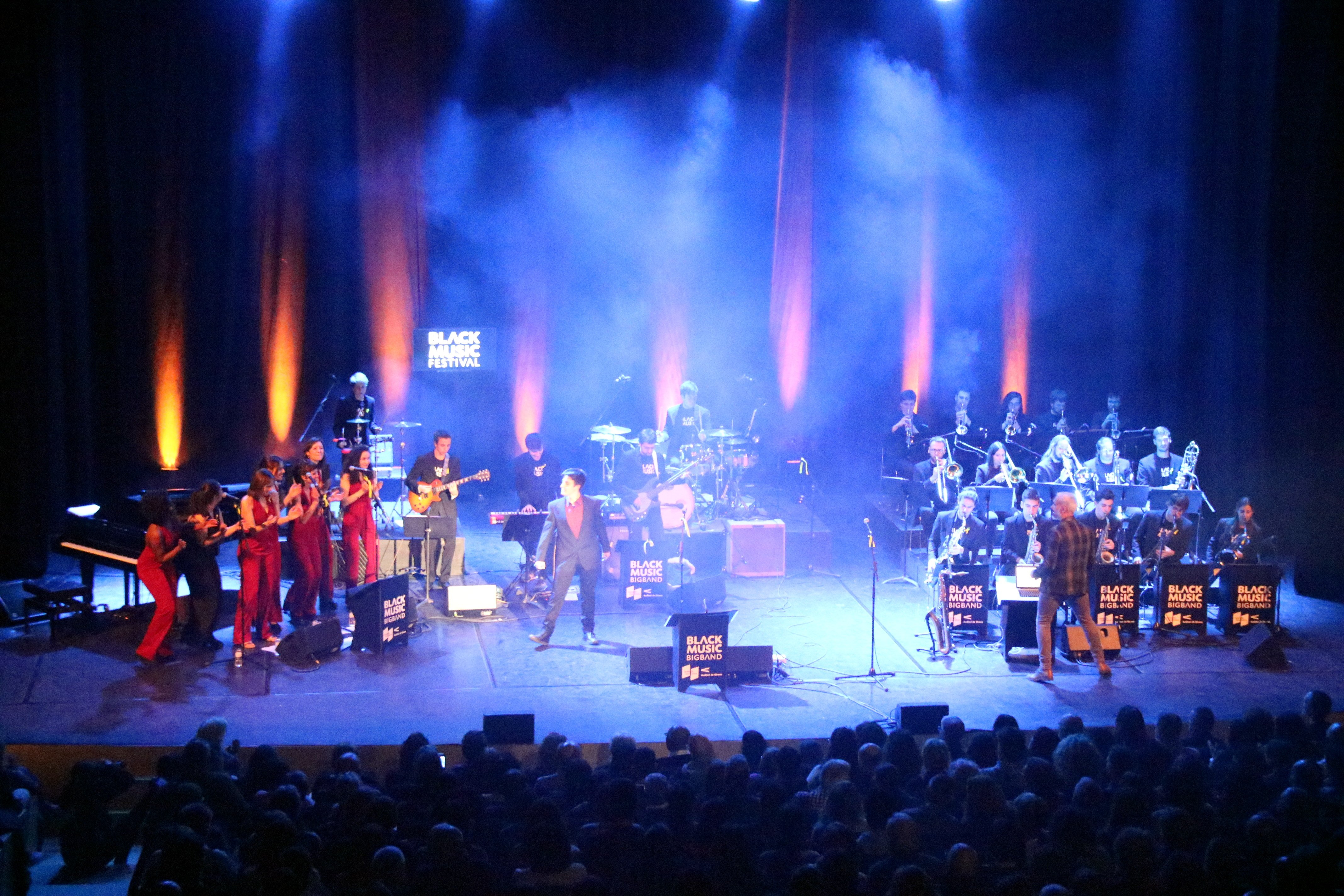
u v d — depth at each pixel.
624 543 14.62
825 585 15.77
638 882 7.25
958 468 16.05
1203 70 18.00
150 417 17.66
